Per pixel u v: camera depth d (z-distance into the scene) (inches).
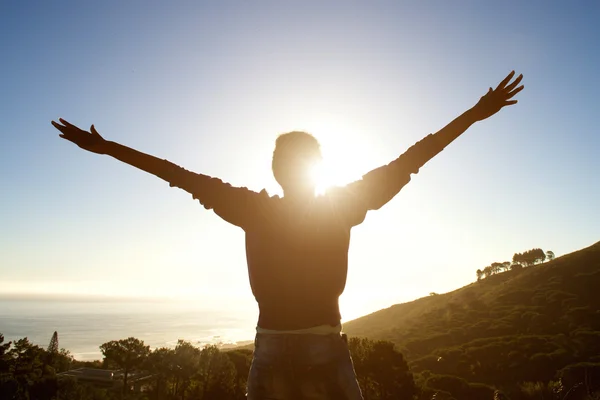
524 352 2711.6
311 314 70.9
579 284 4252.0
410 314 5565.9
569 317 3501.5
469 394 2041.1
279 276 71.9
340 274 74.2
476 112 86.8
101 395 2864.2
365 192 77.7
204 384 2394.2
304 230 73.2
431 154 84.0
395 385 1662.2
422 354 3398.1
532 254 6102.4
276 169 76.4
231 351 2792.8
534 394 1859.0
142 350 3531.0
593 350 2637.8
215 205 75.4
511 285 4879.4
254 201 74.9
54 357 4338.1
